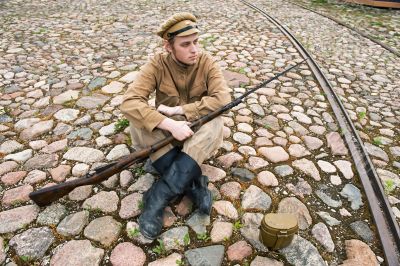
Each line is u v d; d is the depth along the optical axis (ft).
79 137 12.16
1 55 19.08
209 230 8.75
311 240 8.66
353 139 12.52
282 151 11.67
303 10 31.65
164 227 8.75
